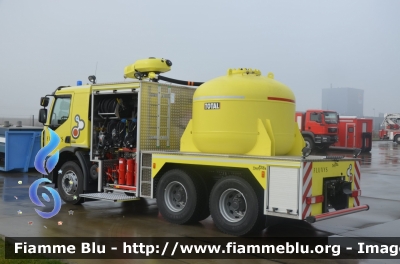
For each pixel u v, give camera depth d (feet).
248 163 23.24
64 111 33.47
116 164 30.96
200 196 25.99
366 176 52.90
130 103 29.71
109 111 30.14
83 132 31.81
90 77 32.22
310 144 89.25
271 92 25.26
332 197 23.99
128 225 26.14
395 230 25.88
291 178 21.71
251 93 24.82
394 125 132.57
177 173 26.37
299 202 21.40
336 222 28.07
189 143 27.22
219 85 25.54
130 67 31.86
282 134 25.64
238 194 24.03
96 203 33.83
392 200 36.47
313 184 22.11
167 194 26.99
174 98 30.32
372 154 90.33
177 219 26.30
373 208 32.91
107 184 30.68
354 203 25.43
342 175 24.45
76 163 32.35
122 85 29.12
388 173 55.98
